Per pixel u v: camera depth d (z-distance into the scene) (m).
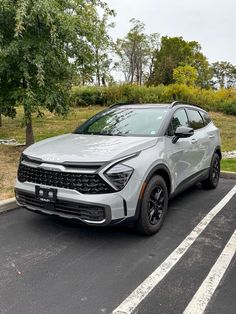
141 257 3.58
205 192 6.15
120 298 2.85
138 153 3.92
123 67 41.84
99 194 3.54
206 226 4.47
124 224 3.77
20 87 8.41
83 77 9.35
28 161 4.02
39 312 2.67
